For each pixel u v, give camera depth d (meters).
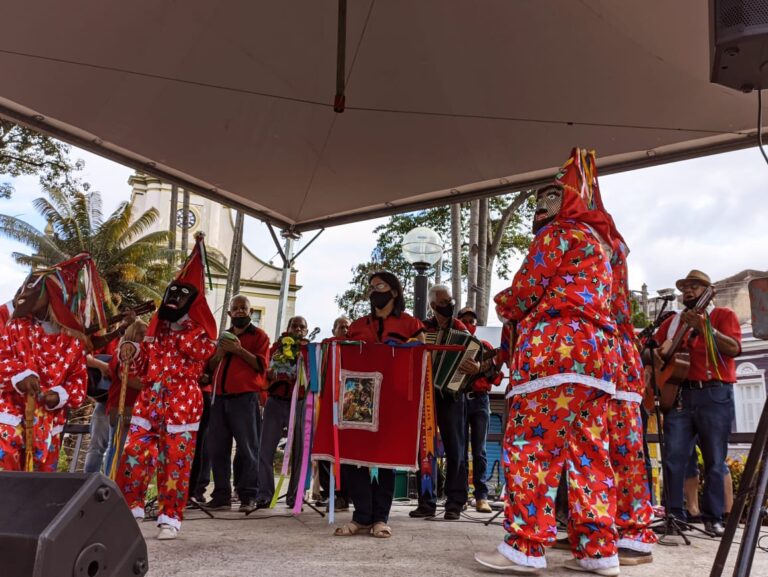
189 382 4.57
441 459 7.47
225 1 5.69
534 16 5.54
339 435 4.57
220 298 35.53
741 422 15.41
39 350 3.98
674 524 4.59
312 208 8.32
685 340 5.21
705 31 5.05
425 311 10.06
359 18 5.99
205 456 6.84
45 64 5.78
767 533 5.16
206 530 4.78
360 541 4.22
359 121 6.93
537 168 7.07
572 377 3.20
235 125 6.90
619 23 5.30
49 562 1.63
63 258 28.89
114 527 1.84
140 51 5.91
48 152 22.53
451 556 3.69
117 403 5.88
